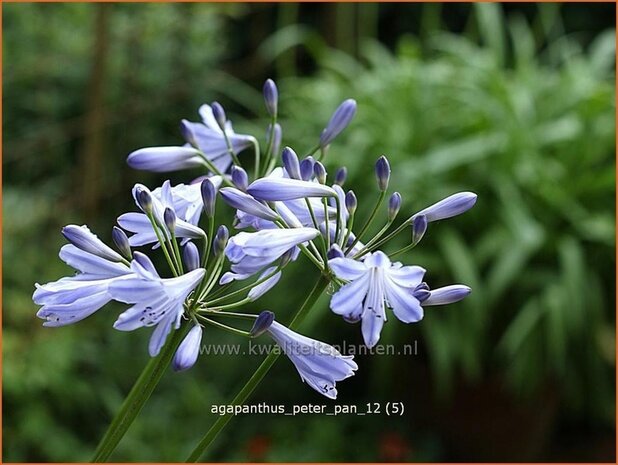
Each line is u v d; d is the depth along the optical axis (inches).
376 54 147.0
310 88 140.4
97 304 43.5
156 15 155.2
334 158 117.3
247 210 44.0
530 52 140.6
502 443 123.0
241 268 43.9
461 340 112.3
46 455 119.7
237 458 123.6
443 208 46.6
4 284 123.9
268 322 43.3
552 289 110.3
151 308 40.3
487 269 117.3
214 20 163.5
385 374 122.2
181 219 48.7
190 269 43.6
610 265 116.6
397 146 118.6
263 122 141.1
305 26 194.9
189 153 55.5
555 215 114.5
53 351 115.8
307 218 47.7
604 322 117.3
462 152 110.7
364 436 129.0
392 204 45.0
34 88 163.5
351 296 40.8
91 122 141.0
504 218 110.4
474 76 126.6
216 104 57.2
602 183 113.3
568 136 114.3
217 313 44.0
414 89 125.3
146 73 158.4
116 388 127.9
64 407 120.6
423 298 43.4
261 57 177.6
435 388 122.9
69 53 159.0
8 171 164.1
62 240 138.3
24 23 158.4
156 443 120.9
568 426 149.0
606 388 125.3
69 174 163.0
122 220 46.4
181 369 40.7
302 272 123.2
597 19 192.7
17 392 115.3
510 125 115.3
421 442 127.3
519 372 114.5
